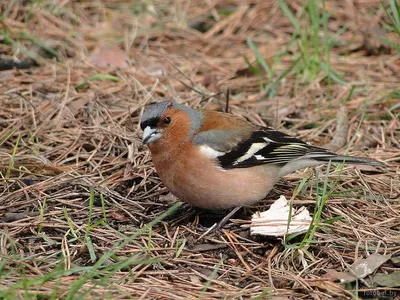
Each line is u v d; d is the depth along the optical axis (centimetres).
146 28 1702
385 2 1719
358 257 950
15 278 863
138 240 994
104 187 1112
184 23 1728
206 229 1030
